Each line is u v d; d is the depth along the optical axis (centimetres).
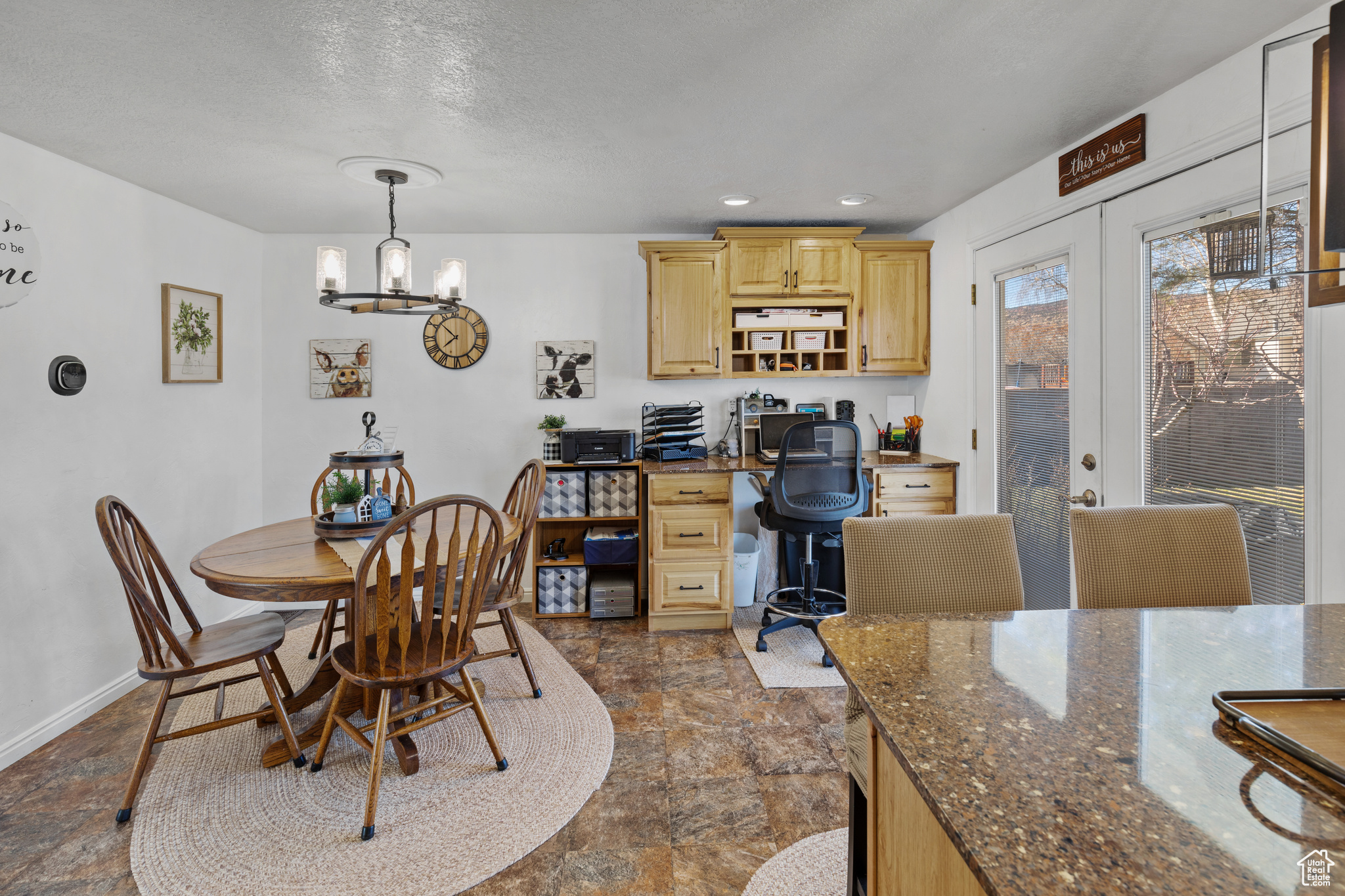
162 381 308
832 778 210
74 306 261
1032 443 288
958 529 158
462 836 182
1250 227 188
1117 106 223
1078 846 62
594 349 399
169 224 313
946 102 218
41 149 247
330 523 246
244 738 236
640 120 231
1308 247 112
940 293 364
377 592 184
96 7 160
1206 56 190
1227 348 196
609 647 323
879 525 157
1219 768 76
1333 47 95
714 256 365
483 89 206
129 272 288
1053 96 215
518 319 396
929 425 381
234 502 362
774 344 374
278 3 159
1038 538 285
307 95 208
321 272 241
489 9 163
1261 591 188
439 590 259
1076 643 115
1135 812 68
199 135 238
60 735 244
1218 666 104
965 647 114
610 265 398
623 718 250
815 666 297
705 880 166
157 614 188
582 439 364
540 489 255
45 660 245
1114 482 239
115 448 280
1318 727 83
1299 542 177
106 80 197
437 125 234
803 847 177
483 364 397
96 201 271
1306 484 174
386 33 173
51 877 168
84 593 261
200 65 189
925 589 155
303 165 270
